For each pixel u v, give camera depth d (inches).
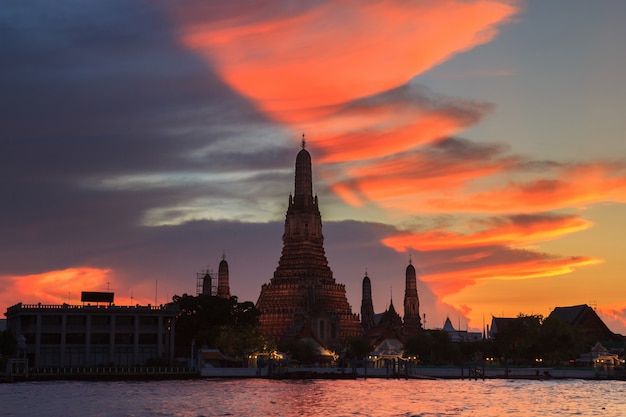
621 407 5531.5
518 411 5251.0
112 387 7071.9
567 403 5772.6
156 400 5762.8
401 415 4980.3
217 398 5935.0
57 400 5723.4
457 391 6815.9
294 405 5482.3
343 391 6717.5
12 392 6412.4
